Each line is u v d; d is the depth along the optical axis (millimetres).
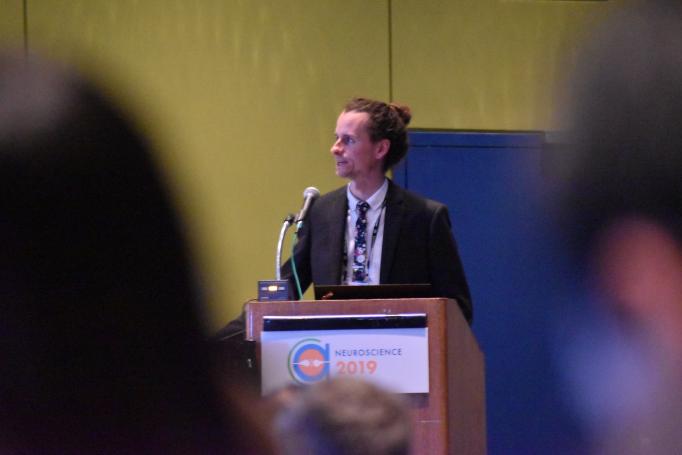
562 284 1972
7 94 1833
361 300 8367
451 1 20344
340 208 12648
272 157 19469
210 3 19406
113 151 1842
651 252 1870
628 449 1942
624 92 1879
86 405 1895
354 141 12586
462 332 8992
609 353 1946
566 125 1936
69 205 1827
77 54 1906
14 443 1880
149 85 19109
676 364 1911
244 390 2131
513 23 20484
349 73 19906
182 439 1930
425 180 20062
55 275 1840
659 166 1858
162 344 1887
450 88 20266
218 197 19234
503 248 20078
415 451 8180
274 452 2098
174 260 1871
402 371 8242
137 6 19156
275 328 8305
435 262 12250
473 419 9422
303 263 12703
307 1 19812
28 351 1863
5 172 1809
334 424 3576
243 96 19438
